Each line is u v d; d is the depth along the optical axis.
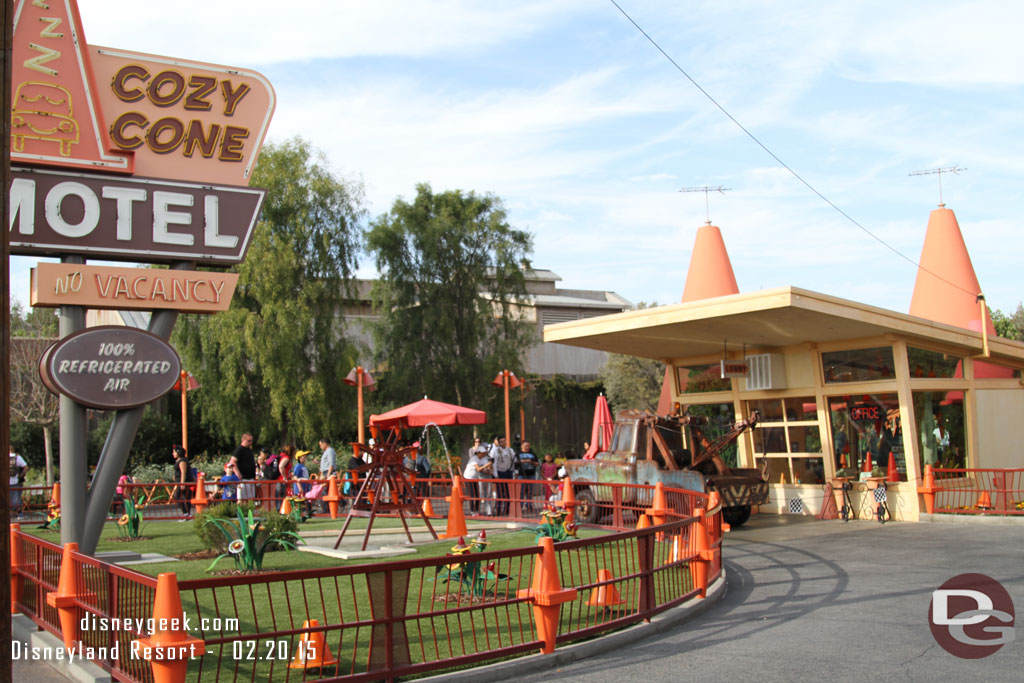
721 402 21.53
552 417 38.00
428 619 8.42
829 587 10.49
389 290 33.72
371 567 6.19
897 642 7.52
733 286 28.31
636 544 9.46
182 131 11.12
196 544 14.38
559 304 44.06
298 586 10.30
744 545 14.74
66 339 10.38
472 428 33.34
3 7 4.41
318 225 30.88
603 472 17.12
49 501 19.27
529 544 13.63
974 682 6.21
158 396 10.77
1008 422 20.81
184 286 10.94
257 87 11.55
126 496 18.73
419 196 34.38
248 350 29.08
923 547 13.67
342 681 5.98
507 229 34.38
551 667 6.98
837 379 19.09
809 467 19.67
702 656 7.20
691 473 15.64
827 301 15.67
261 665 6.79
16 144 10.15
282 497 19.45
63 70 10.44
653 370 38.03
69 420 10.55
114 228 10.66
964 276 25.55
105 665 6.44
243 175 11.45
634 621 8.17
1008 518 16.47
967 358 19.94
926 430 18.72
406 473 14.34
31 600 8.30
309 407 29.70
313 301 30.42
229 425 30.34
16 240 10.16
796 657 7.08
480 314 33.78
